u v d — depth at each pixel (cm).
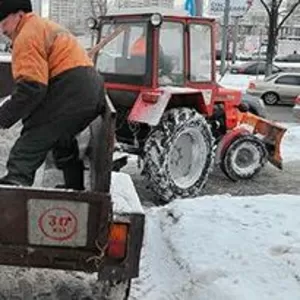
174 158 782
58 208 329
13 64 373
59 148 424
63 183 453
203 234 555
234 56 3725
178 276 480
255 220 602
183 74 809
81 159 442
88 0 2794
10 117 372
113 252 342
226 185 891
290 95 2423
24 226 330
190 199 691
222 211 628
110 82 822
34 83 366
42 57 371
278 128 958
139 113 765
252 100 1122
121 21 820
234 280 456
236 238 547
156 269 497
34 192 326
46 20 389
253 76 3334
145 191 820
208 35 831
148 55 783
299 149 1218
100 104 402
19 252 333
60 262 338
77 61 386
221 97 891
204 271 471
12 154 393
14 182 381
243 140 904
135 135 800
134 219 344
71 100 384
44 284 446
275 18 2862
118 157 729
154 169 760
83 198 327
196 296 440
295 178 963
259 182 923
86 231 332
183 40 805
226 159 896
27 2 382
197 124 789
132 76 800
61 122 387
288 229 577
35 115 388
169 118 772
